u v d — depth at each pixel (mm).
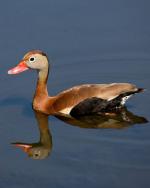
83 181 13531
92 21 21516
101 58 20031
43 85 17016
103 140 15164
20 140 15625
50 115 16953
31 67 17047
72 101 16625
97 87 16672
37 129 16125
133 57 20031
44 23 21344
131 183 13336
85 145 14992
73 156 14547
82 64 19781
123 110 16750
